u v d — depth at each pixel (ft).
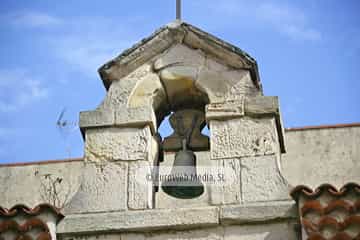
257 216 31.45
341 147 43.42
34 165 44.78
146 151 33.42
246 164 32.73
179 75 34.32
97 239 32.07
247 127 33.32
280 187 32.14
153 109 34.35
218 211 31.71
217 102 33.76
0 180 44.45
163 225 31.78
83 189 33.06
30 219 32.22
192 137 35.22
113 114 34.01
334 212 30.91
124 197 32.73
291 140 43.83
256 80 34.35
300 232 31.09
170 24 34.94
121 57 34.71
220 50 34.40
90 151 33.63
